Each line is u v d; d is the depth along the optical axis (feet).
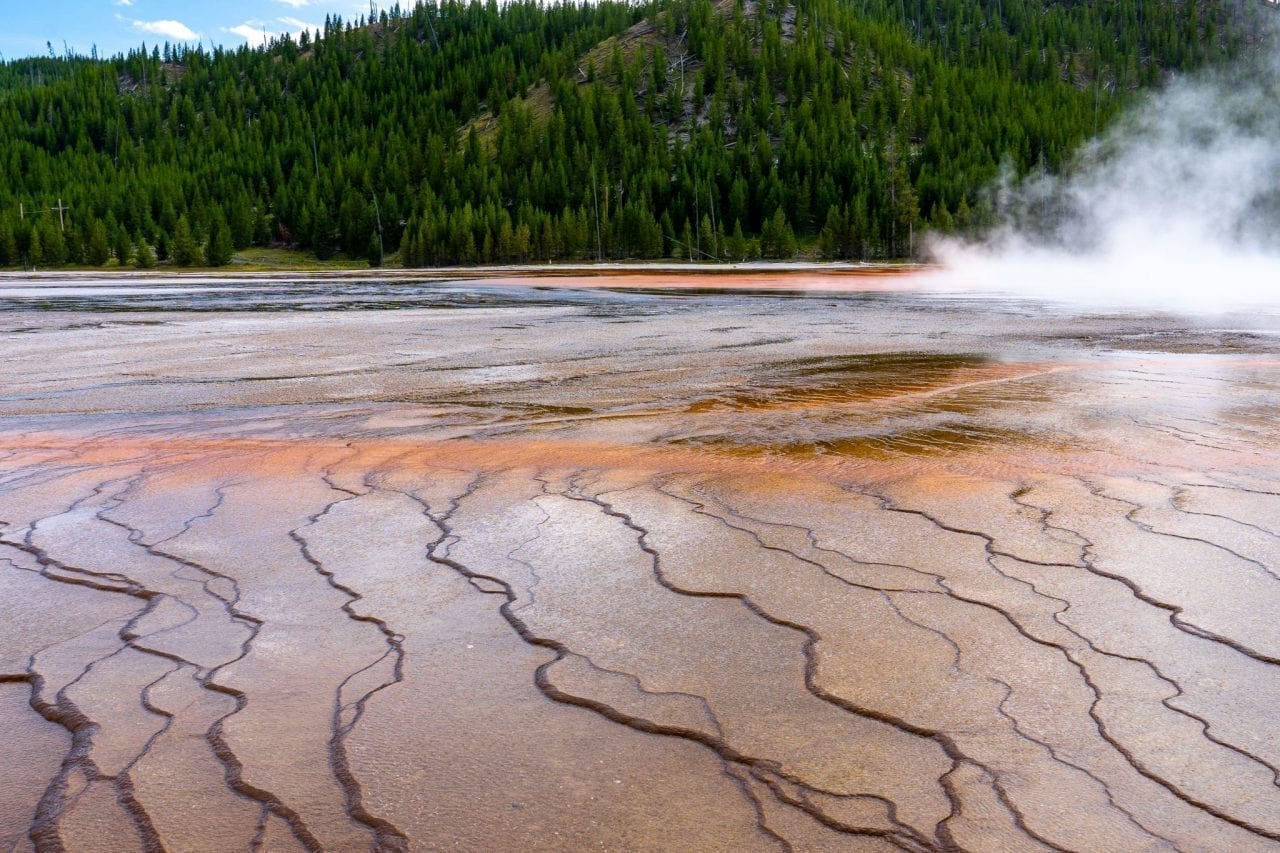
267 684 9.12
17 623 10.68
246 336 46.68
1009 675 9.16
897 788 7.30
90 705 8.72
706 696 8.80
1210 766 7.61
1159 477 16.66
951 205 301.22
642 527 14.08
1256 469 17.21
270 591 11.61
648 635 10.19
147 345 42.29
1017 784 7.35
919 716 8.40
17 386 29.48
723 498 15.64
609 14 547.49
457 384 29.68
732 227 319.27
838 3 510.17
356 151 392.27
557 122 376.68
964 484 16.33
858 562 12.42
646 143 367.25
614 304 75.41
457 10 616.80
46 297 92.99
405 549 13.21
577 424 22.39
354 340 44.50
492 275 175.83
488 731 8.21
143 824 6.92
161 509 15.37
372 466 18.24
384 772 7.58
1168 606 10.80
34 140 466.70
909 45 460.96
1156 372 31.24
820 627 10.35
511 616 10.76
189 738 8.12
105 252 306.55
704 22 470.80
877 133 356.79
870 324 53.47
